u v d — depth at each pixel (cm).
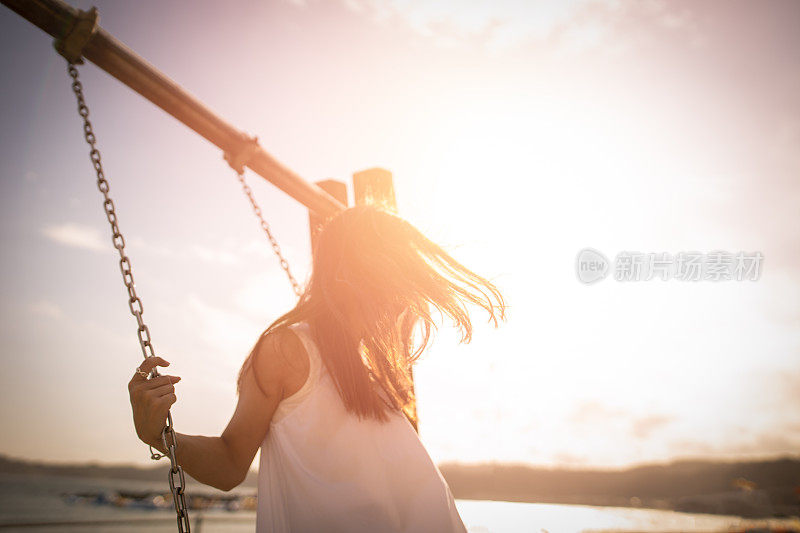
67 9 158
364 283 109
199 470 96
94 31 162
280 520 95
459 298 116
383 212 120
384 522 93
